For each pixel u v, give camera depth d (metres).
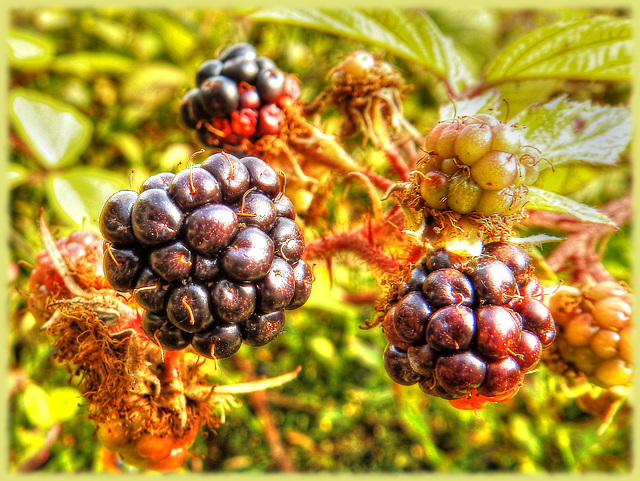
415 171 0.08
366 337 0.20
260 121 0.09
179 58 0.18
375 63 0.10
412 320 0.07
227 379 0.16
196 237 0.06
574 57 0.10
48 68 0.16
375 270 0.09
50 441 0.14
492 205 0.07
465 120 0.07
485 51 0.19
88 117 0.17
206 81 0.09
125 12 0.18
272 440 0.17
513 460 0.19
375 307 0.08
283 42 0.18
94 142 0.17
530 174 0.07
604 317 0.08
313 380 0.21
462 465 0.19
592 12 0.15
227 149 0.09
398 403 0.19
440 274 0.07
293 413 0.21
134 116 0.17
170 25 0.17
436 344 0.07
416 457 0.21
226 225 0.07
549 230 0.11
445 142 0.07
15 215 0.15
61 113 0.12
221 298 0.07
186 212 0.07
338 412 0.20
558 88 0.13
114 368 0.08
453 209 0.07
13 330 0.13
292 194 0.09
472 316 0.07
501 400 0.07
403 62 0.16
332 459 0.21
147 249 0.07
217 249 0.07
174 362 0.08
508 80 0.10
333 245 0.09
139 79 0.17
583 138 0.09
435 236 0.08
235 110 0.09
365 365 0.21
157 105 0.17
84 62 0.16
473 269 0.07
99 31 0.18
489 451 0.19
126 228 0.07
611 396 0.09
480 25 0.19
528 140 0.09
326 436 0.21
